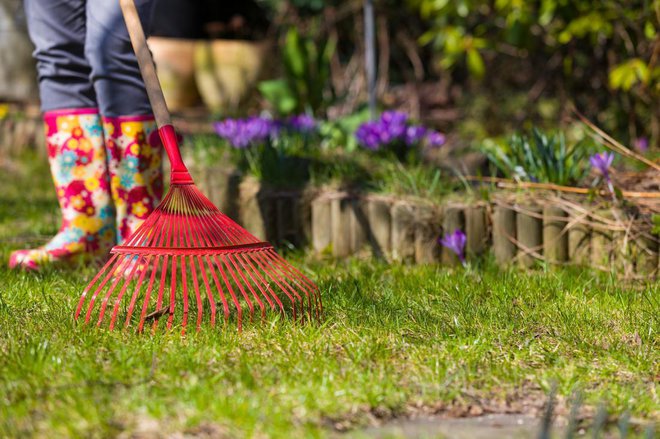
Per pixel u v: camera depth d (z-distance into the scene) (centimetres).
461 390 272
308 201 502
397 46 995
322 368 280
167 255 329
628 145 751
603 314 353
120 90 441
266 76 928
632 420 251
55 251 452
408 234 471
